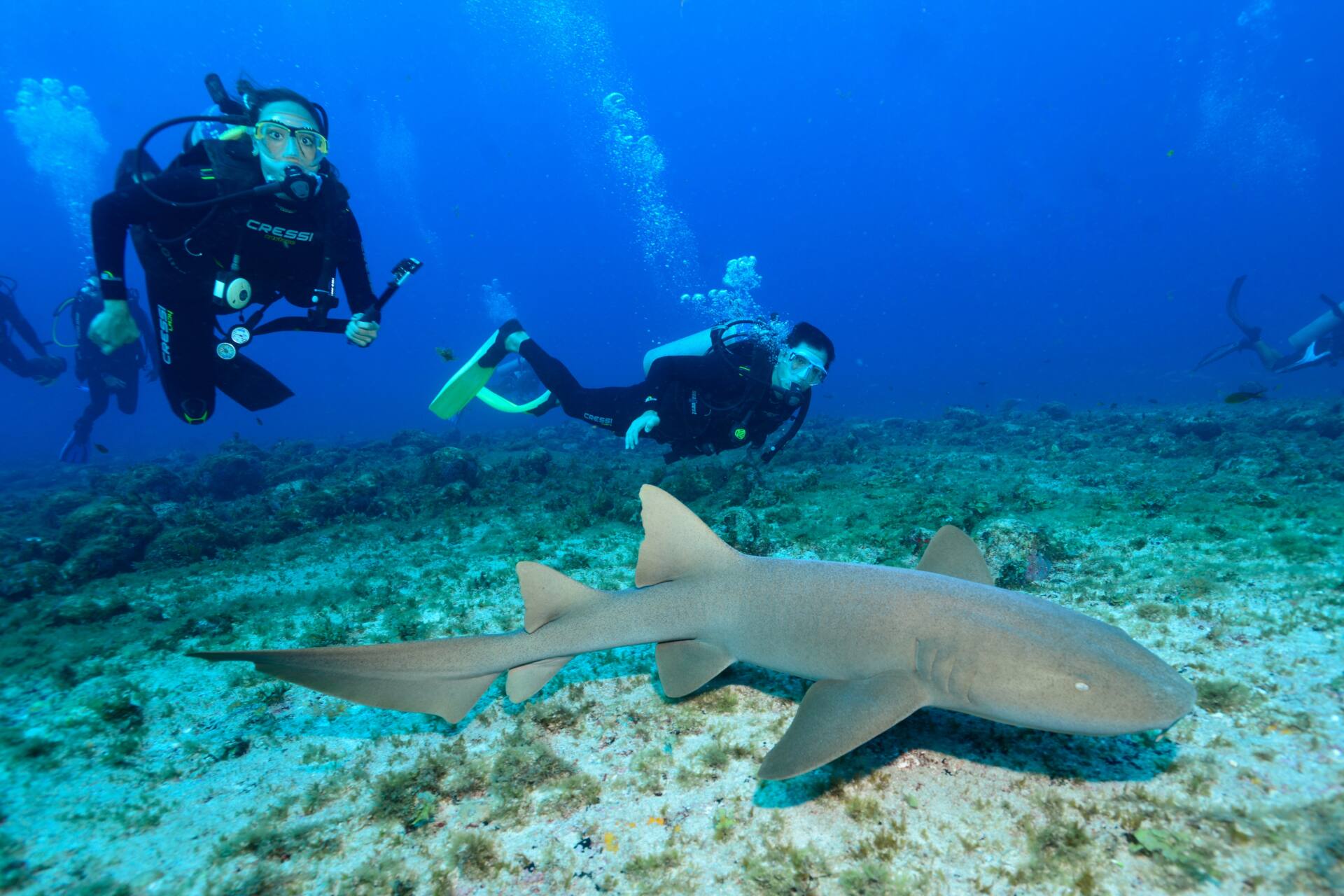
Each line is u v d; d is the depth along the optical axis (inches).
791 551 249.6
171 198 164.7
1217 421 521.7
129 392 637.9
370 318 190.7
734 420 262.7
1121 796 101.2
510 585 231.6
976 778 108.0
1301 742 107.3
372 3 3225.9
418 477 447.5
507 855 104.0
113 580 288.4
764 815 106.2
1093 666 90.5
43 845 115.0
